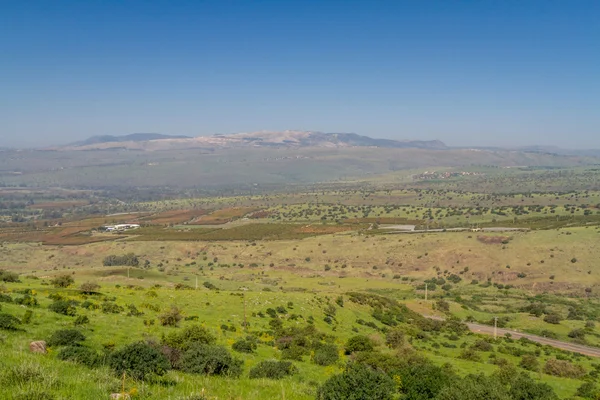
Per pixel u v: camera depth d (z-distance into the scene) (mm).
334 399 17391
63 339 25469
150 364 18625
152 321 40469
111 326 34688
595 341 81938
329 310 72750
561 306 111688
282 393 19266
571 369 54250
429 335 74938
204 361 23188
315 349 42688
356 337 47312
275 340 45594
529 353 67125
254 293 72500
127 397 14125
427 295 125312
